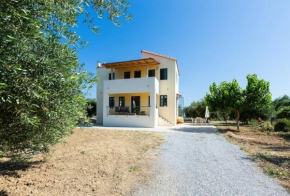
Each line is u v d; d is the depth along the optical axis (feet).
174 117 65.87
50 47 8.59
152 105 58.23
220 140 32.94
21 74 6.88
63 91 9.27
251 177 15.26
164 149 25.52
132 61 61.87
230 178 15.08
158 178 15.10
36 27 7.31
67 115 10.32
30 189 12.01
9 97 6.51
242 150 25.05
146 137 35.50
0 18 6.16
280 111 54.49
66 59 9.83
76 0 9.60
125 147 26.18
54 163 17.80
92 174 15.24
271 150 25.09
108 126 60.23
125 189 12.88
